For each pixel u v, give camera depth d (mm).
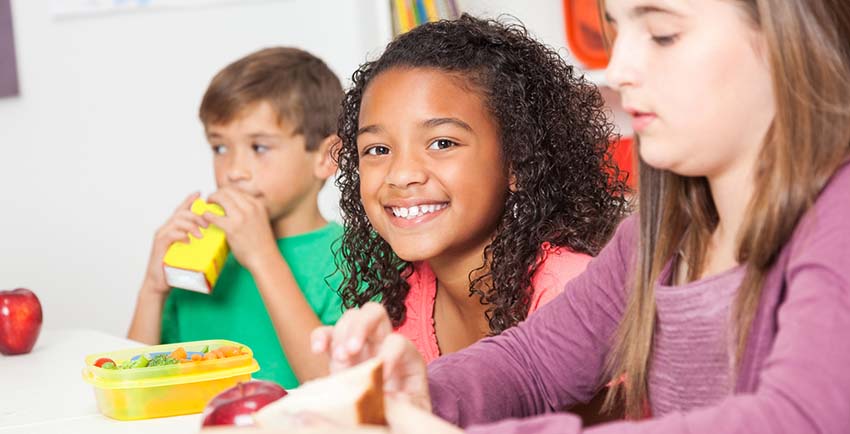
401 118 1310
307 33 2996
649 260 914
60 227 2895
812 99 737
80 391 1340
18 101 2846
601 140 1517
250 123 2014
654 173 907
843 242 697
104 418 1174
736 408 663
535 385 1028
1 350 1663
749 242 766
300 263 2023
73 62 2875
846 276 680
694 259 881
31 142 2861
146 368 1162
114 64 2902
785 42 729
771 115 755
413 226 1316
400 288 1459
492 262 1334
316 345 838
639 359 912
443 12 2574
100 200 2918
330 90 2088
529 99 1365
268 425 725
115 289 2943
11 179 2852
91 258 2922
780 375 660
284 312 1875
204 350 1273
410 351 834
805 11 737
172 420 1142
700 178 879
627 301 978
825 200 730
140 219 2949
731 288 823
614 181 1515
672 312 868
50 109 2869
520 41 1404
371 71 1455
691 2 733
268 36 2979
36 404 1269
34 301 1690
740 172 786
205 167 2980
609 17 782
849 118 743
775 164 743
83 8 2869
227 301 2055
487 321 1394
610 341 1017
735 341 801
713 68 736
